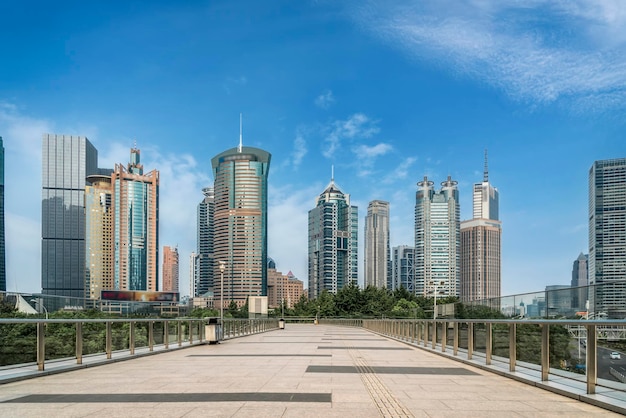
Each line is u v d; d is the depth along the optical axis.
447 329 16.48
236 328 30.69
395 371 12.18
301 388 9.41
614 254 146.88
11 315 15.80
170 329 19.52
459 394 8.88
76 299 22.12
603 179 150.38
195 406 7.67
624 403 7.46
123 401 8.09
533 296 13.07
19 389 9.35
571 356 8.89
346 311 105.56
